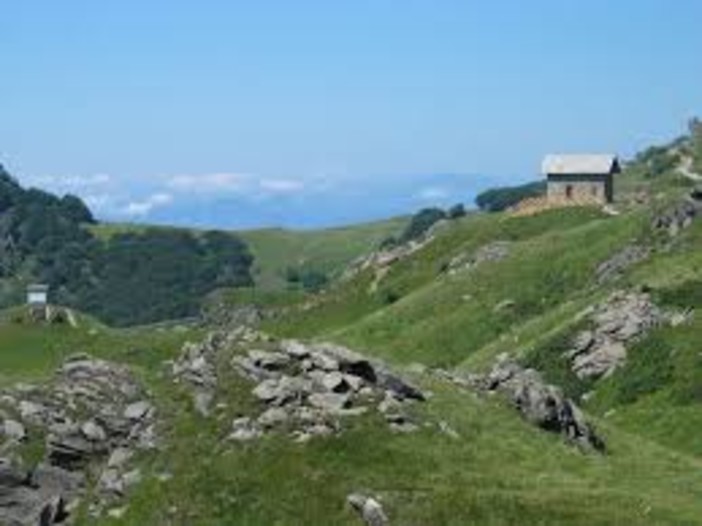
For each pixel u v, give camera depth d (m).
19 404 62.81
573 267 143.50
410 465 56.19
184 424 60.03
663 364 100.12
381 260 189.75
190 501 55.19
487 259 163.00
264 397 59.81
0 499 57.97
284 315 190.75
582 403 101.50
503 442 60.81
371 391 60.78
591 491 55.72
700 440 88.00
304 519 53.06
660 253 132.88
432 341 138.25
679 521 52.81
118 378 65.25
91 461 60.56
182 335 157.25
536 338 118.44
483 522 51.69
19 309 175.38
